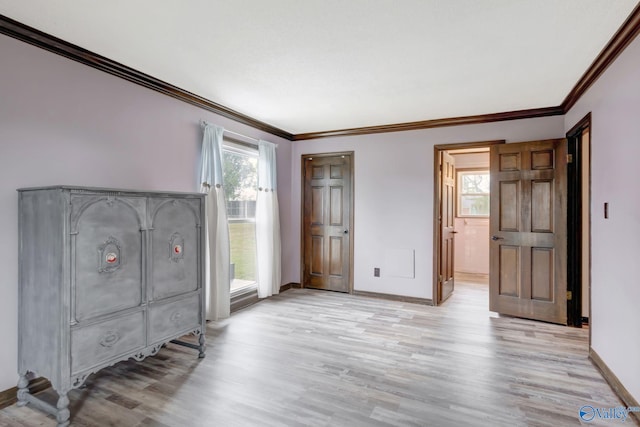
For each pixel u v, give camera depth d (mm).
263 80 3074
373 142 4734
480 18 2072
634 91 2092
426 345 3066
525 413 2045
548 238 3668
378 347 3020
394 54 2557
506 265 3889
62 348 1948
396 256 4574
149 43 2422
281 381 2422
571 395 2246
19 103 2205
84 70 2566
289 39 2354
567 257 3615
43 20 2129
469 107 3807
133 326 2332
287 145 5191
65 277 1955
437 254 4375
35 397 2166
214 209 3641
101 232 2141
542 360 2764
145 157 3037
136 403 2156
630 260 2135
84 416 2029
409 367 2639
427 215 4414
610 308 2426
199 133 3605
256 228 4406
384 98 3514
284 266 5121
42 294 2051
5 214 2146
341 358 2797
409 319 3795
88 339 2070
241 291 4234
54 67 2383
